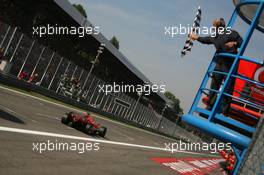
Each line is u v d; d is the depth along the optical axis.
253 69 4.97
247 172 3.12
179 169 21.52
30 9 39.84
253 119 5.08
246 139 4.36
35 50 31.77
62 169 9.60
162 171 17.67
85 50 55.19
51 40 42.38
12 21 38.31
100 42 51.97
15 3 38.03
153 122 72.19
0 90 23.42
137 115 62.09
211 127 4.66
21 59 30.58
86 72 41.66
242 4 5.08
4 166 7.87
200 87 5.38
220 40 5.38
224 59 5.32
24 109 19.12
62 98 37.31
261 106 4.76
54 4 41.16
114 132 30.08
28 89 31.91
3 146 9.66
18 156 9.22
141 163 17.64
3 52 28.23
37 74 33.03
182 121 5.29
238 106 5.11
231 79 4.87
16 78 29.64
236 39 5.35
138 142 30.11
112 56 57.50
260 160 3.08
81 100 41.94
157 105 80.19
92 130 20.33
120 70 65.06
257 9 4.66
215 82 5.45
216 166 36.94
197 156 44.41
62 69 36.88
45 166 9.23
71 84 39.09
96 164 12.30
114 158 15.59
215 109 4.79
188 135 99.06
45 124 16.97
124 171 13.09
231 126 4.72
